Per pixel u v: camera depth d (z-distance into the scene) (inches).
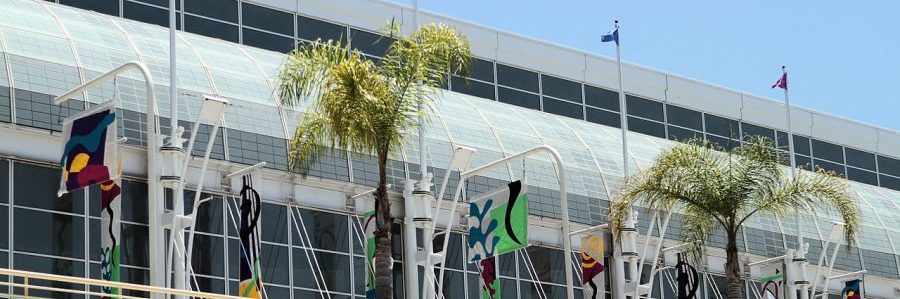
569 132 2186.3
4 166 1552.7
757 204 1737.2
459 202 1904.5
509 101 2425.0
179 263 1567.4
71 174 1273.4
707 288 2146.9
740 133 2748.5
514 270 1935.3
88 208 1601.9
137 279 1605.6
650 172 1744.6
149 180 1282.0
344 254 1775.3
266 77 1847.9
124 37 1786.4
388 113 1429.6
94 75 1665.8
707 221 1750.7
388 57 1472.7
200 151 1688.0
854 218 1771.7
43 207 1567.4
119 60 1720.0
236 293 1672.0
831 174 1777.8
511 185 1539.1
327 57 1448.1
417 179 1870.1
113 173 1238.9
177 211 1544.0
